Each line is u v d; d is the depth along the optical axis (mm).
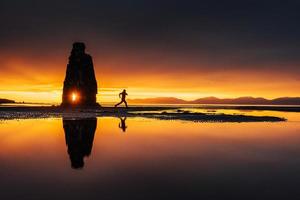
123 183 7766
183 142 15641
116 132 19859
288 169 9516
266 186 7570
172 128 22656
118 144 14797
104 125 24578
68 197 6656
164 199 6586
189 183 7809
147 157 11406
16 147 13688
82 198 6602
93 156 11531
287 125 26281
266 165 10086
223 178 8336
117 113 42469
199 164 10188
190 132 20156
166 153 12305
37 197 6645
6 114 39250
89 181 7922
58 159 10891
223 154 12164
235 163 10375
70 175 8562
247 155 11969
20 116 35281
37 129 21234
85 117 34188
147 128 22500
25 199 6520
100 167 9617
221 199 6605
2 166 9703
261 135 19016
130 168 9516
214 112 48531
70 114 39719
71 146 14047
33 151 12625
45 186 7438
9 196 6699
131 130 21094
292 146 14555
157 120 30203
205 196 6805
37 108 57219
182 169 9398
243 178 8344
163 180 8094
